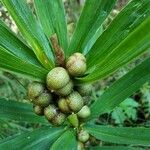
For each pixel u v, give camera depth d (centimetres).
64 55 16
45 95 16
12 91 29
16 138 17
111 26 16
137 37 13
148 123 31
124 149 19
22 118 20
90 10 17
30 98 17
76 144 18
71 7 33
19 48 17
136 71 18
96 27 17
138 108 32
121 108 31
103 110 19
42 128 18
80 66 16
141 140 17
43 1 18
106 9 17
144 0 16
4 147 17
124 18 16
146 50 13
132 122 32
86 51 17
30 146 17
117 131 18
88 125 19
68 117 18
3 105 19
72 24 29
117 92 18
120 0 33
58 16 18
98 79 16
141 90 31
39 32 17
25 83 27
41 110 17
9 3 16
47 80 16
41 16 18
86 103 18
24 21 16
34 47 16
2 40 17
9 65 15
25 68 16
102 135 18
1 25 17
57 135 18
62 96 16
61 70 16
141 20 16
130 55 14
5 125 25
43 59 16
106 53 16
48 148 17
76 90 17
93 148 19
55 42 16
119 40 16
